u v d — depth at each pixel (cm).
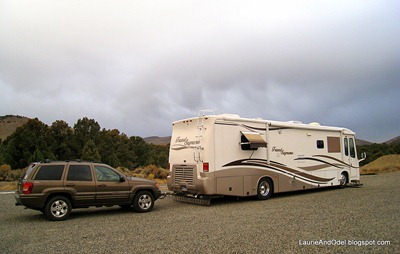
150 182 1106
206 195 1194
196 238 699
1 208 1177
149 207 1088
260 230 759
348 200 1220
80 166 1001
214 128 1191
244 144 1257
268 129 1356
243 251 598
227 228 791
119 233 768
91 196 988
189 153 1244
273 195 1480
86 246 656
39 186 925
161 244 659
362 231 726
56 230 810
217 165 1182
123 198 1044
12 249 640
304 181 1480
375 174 2855
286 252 588
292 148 1446
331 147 1639
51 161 985
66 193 961
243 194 1248
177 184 1276
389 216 884
